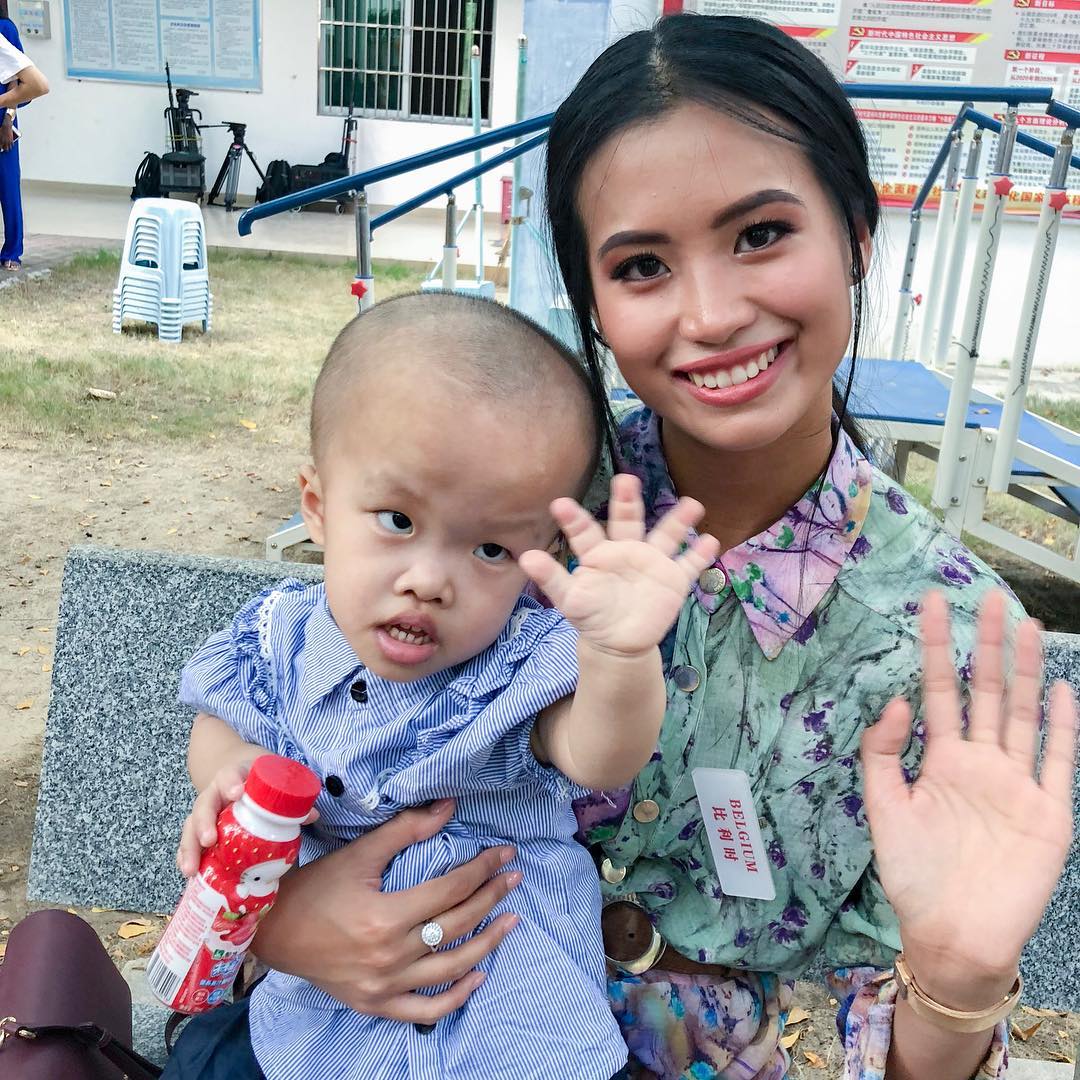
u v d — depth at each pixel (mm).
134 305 8547
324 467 1297
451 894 1290
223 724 1474
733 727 1363
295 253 12828
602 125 1219
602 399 1392
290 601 1509
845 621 1332
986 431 3844
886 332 7270
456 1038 1304
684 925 1468
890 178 8359
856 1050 1257
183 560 2211
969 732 1136
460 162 15750
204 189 15727
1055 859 1074
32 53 15633
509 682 1324
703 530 1431
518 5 15227
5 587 4582
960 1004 1108
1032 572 5328
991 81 7812
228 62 15680
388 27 15469
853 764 1343
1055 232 3443
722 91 1176
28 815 3223
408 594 1233
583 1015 1314
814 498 1336
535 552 1087
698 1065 1486
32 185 16203
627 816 1420
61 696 2281
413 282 11359
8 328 8477
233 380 7645
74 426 6539
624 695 1112
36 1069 1364
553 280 1614
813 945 1432
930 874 1093
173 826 2309
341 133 15930
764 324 1204
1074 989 2180
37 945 1553
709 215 1181
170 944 1235
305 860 1423
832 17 7559
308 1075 1326
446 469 1189
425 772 1321
